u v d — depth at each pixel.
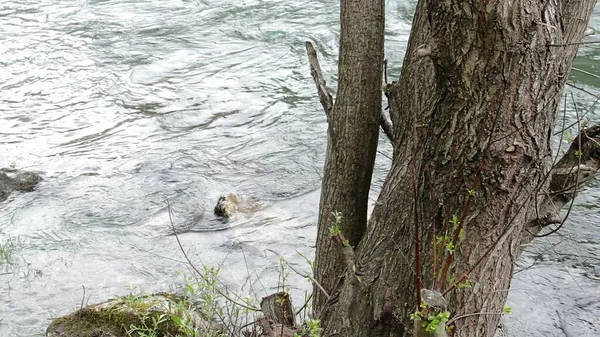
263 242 6.11
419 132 2.75
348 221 3.48
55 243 6.16
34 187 7.09
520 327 5.09
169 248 6.06
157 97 9.26
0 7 12.50
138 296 5.03
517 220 2.59
